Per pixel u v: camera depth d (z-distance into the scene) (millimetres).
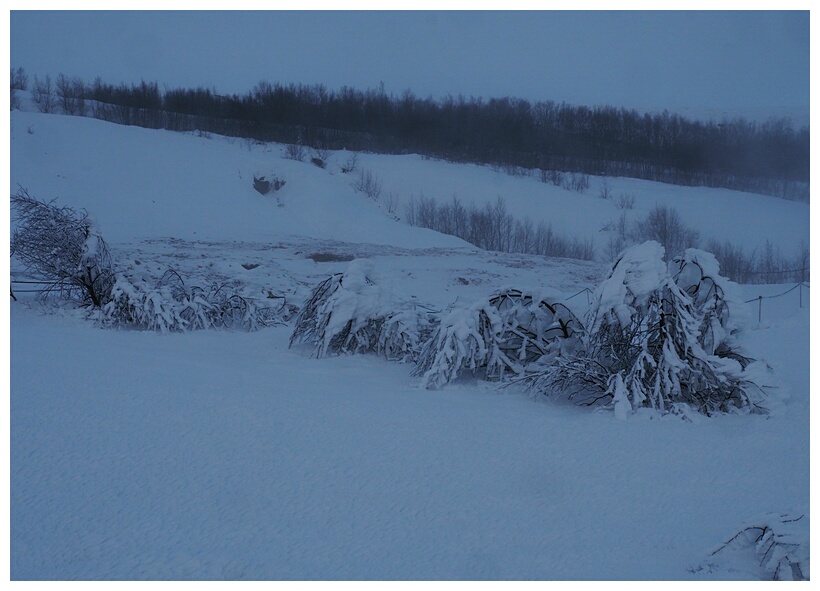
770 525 4848
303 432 6895
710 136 86875
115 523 5082
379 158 75688
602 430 7227
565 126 90812
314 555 4734
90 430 6707
